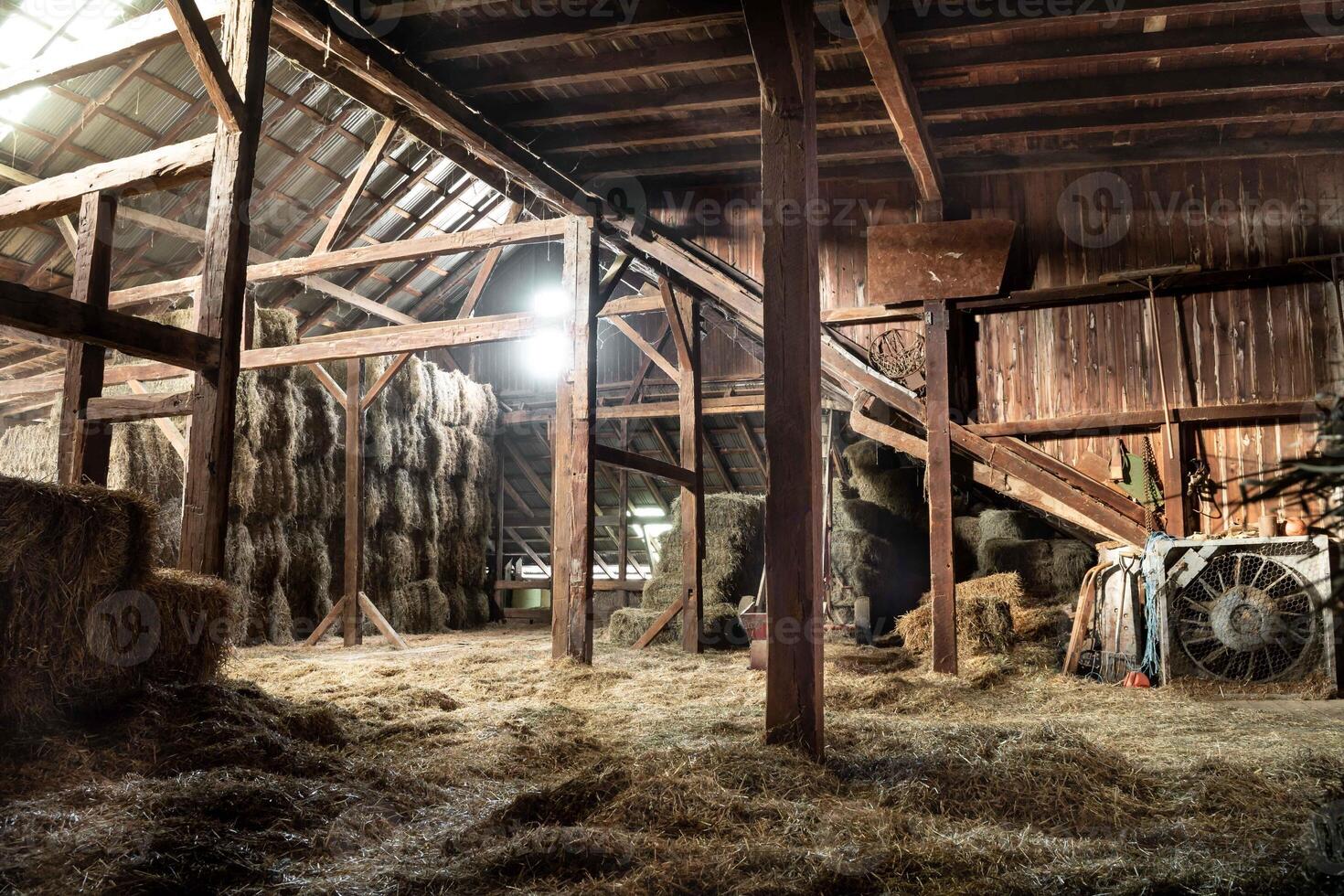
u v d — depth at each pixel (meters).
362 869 2.36
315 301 12.15
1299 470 1.47
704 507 9.88
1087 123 6.80
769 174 3.80
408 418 11.75
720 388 12.04
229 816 2.64
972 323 7.71
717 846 2.53
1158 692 5.59
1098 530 7.00
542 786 3.38
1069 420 7.35
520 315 7.67
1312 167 7.13
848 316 7.84
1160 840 2.60
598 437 12.95
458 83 6.22
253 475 9.37
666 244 8.22
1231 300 7.20
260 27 4.61
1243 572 5.71
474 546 13.18
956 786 3.07
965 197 7.80
